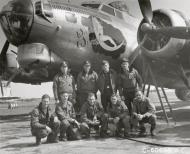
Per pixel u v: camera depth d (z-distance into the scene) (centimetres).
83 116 639
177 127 722
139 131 682
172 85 1091
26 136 700
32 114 575
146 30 807
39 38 834
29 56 827
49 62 845
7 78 1181
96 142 574
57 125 580
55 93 741
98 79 742
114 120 625
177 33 784
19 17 823
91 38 880
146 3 830
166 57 841
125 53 950
